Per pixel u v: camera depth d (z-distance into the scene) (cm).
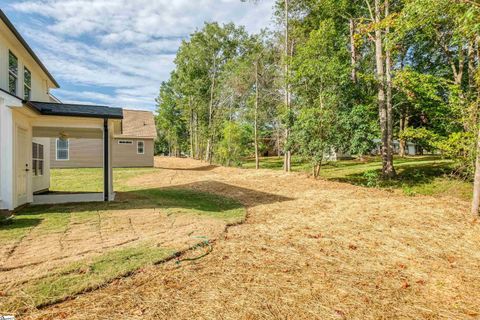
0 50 712
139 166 2231
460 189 1083
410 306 293
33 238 465
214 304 282
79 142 2041
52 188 1129
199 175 1553
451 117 1195
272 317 264
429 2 611
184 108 3462
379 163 1798
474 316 277
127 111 2528
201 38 2819
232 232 532
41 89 1117
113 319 252
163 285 316
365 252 446
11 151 657
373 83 1427
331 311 278
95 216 628
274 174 1439
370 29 1078
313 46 1341
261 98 2100
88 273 332
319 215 683
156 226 550
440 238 519
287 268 375
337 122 1159
